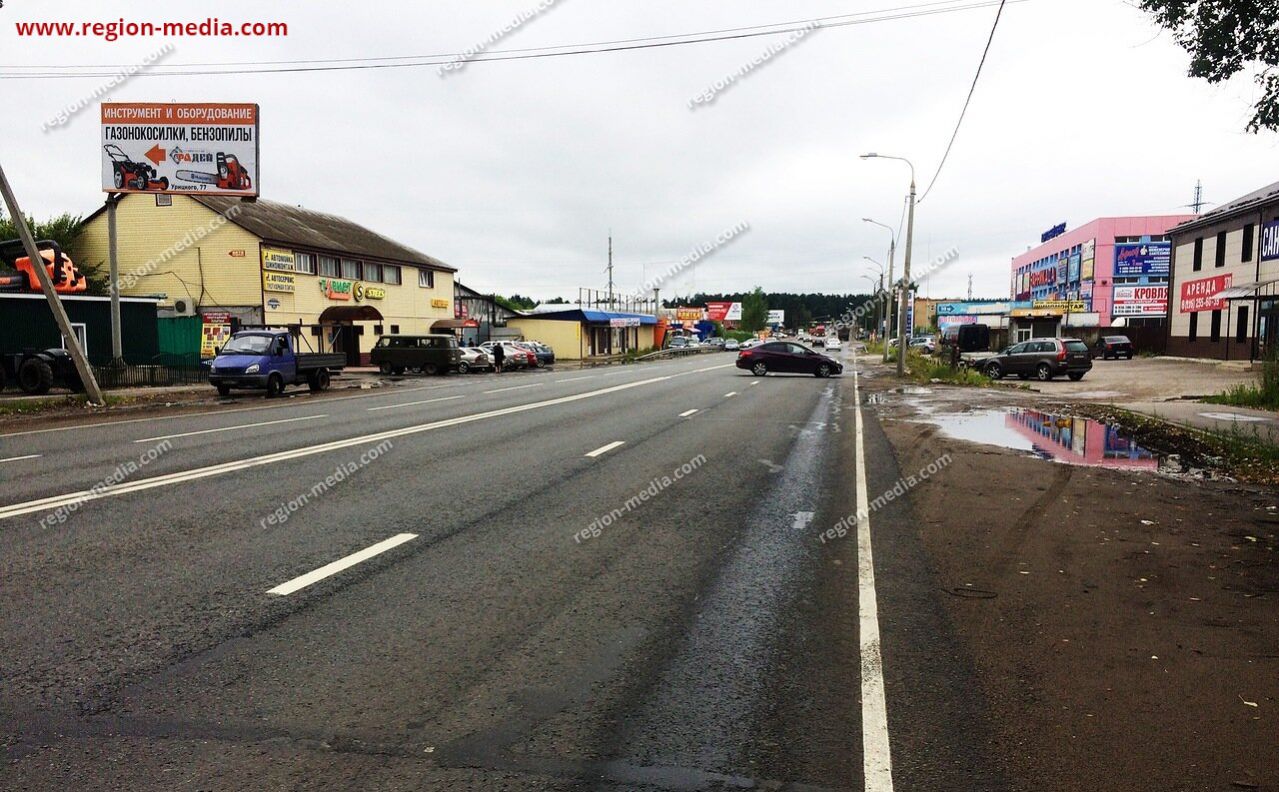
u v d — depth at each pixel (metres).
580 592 5.11
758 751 3.18
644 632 4.43
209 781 2.94
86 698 3.57
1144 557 5.96
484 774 3.00
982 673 3.90
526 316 62.31
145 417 16.11
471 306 61.03
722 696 3.66
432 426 14.18
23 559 5.66
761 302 123.06
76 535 6.35
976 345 47.69
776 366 33.25
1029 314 44.72
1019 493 8.48
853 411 17.75
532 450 11.30
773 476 9.47
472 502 7.76
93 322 27.08
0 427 14.41
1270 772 3.01
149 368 24.84
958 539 6.51
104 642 4.20
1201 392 21.62
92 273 36.50
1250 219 33.69
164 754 3.12
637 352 69.31
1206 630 4.46
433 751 3.16
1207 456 11.02
